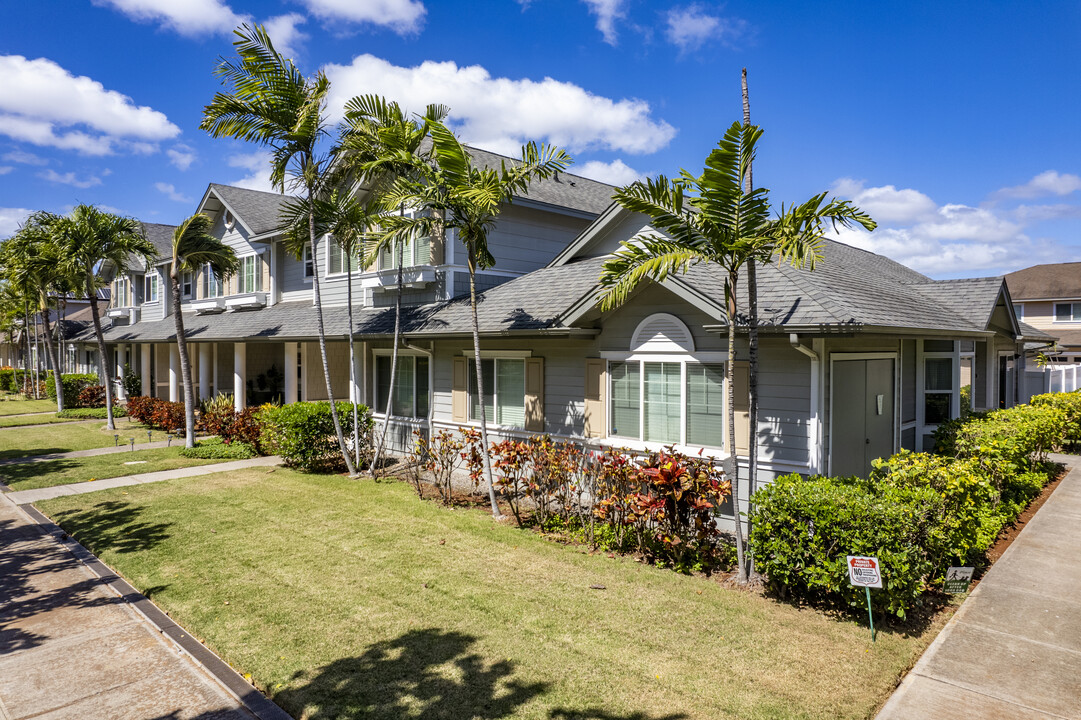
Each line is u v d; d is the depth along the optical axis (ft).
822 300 26.73
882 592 19.94
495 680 16.96
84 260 63.31
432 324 43.68
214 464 48.88
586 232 44.39
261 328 60.49
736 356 28.96
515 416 40.68
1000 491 30.71
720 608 21.49
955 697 16.12
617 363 34.24
